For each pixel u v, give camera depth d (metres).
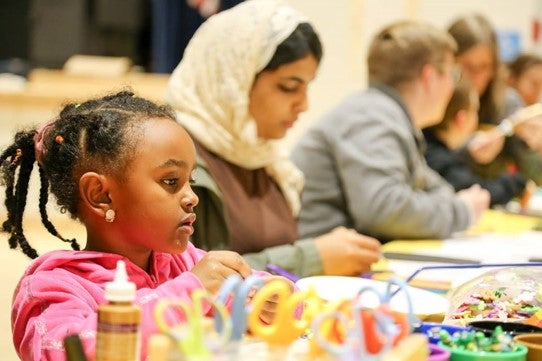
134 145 1.72
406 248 3.31
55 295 1.65
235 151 2.73
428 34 3.71
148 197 1.72
